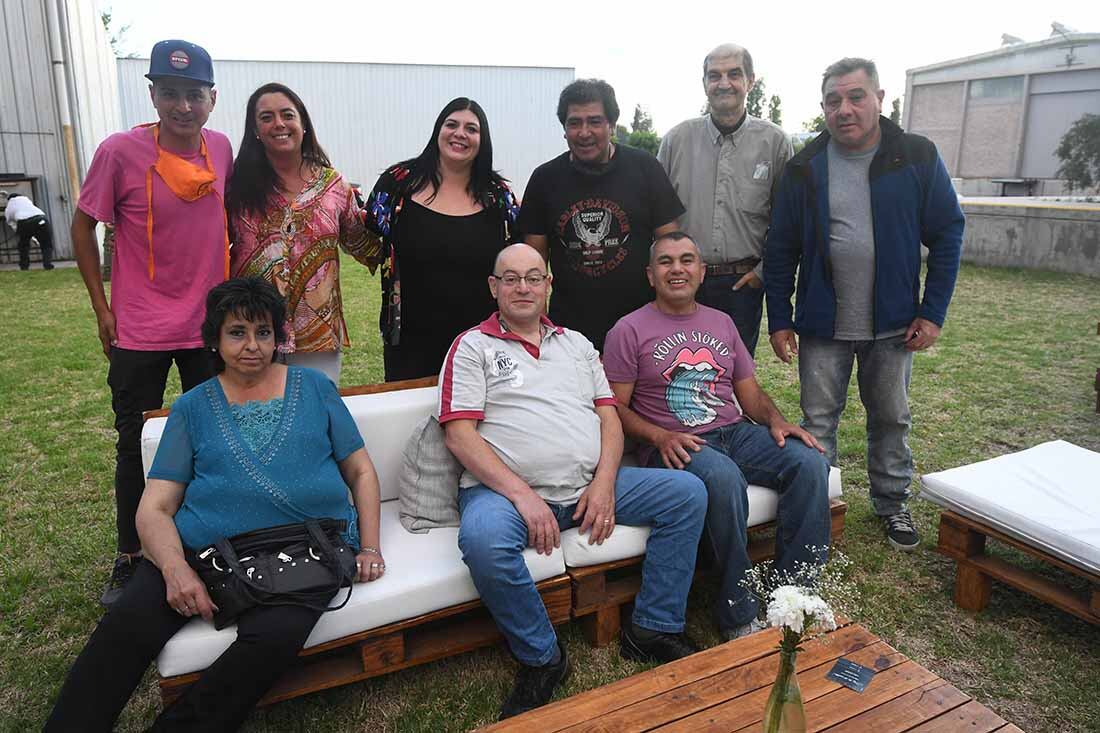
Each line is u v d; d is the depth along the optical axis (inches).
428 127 799.7
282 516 90.0
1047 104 672.4
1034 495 107.3
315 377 98.3
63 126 462.9
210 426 90.8
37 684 96.3
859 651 76.8
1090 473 113.3
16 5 443.2
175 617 81.4
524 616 90.4
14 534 133.3
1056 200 536.4
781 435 111.0
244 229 115.0
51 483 153.9
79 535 132.7
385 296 129.1
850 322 126.0
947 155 761.6
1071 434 181.3
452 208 124.8
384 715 91.7
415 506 104.6
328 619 84.3
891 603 113.5
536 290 106.1
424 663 96.0
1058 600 100.9
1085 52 637.3
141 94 716.7
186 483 90.7
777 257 132.6
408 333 128.6
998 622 108.9
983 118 722.8
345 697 94.6
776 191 135.9
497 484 97.8
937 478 112.8
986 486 110.1
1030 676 97.6
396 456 113.7
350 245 130.4
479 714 91.9
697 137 142.8
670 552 99.1
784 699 59.0
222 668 78.0
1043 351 253.1
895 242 121.1
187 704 77.8
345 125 777.6
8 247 459.8
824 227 124.0
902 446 130.4
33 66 452.4
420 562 94.0
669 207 132.4
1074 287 364.5
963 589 111.4
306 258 116.1
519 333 108.9
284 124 112.4
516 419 103.0
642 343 118.3
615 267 129.4
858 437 180.4
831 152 124.3
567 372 108.6
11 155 457.4
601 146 124.4
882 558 125.6
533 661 91.0
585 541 98.8
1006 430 184.4
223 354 91.6
